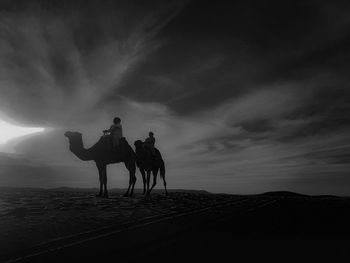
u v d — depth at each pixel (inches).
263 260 204.8
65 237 264.1
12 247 233.3
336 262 202.8
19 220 335.0
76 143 625.0
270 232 289.9
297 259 207.8
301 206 517.0
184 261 202.4
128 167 664.4
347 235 279.7
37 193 731.4
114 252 221.3
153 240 254.5
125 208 450.3
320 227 318.3
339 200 646.5
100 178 638.5
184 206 497.0
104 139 635.5
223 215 396.5
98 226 312.7
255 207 496.4
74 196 629.3
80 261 202.1
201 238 262.8
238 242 250.4
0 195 630.5
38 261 201.9
